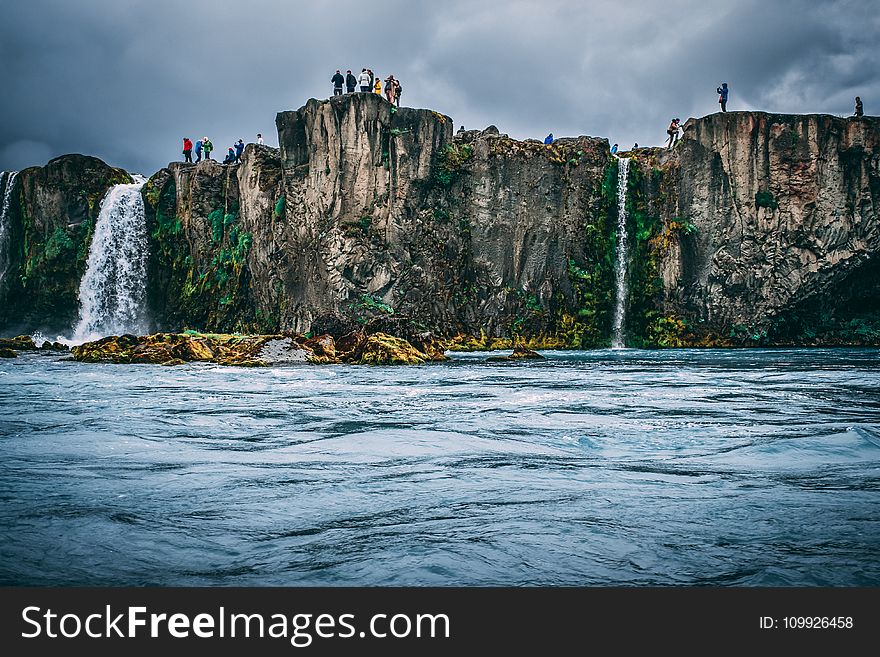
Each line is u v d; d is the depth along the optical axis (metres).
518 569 3.98
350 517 5.02
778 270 56.25
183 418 11.02
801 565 4.00
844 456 7.52
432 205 54.78
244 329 57.66
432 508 5.27
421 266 53.50
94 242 62.50
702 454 7.68
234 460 7.31
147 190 62.72
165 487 5.98
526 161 56.34
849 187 55.47
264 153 57.62
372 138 53.16
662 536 4.52
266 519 4.96
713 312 57.25
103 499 5.52
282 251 55.03
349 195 53.22
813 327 57.12
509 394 15.71
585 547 4.30
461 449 8.02
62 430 9.47
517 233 56.09
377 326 48.97
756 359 36.25
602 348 56.22
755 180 56.31
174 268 62.28
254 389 17.30
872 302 57.12
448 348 52.44
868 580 3.82
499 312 55.25
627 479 6.34
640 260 58.41
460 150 56.03
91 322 62.03
